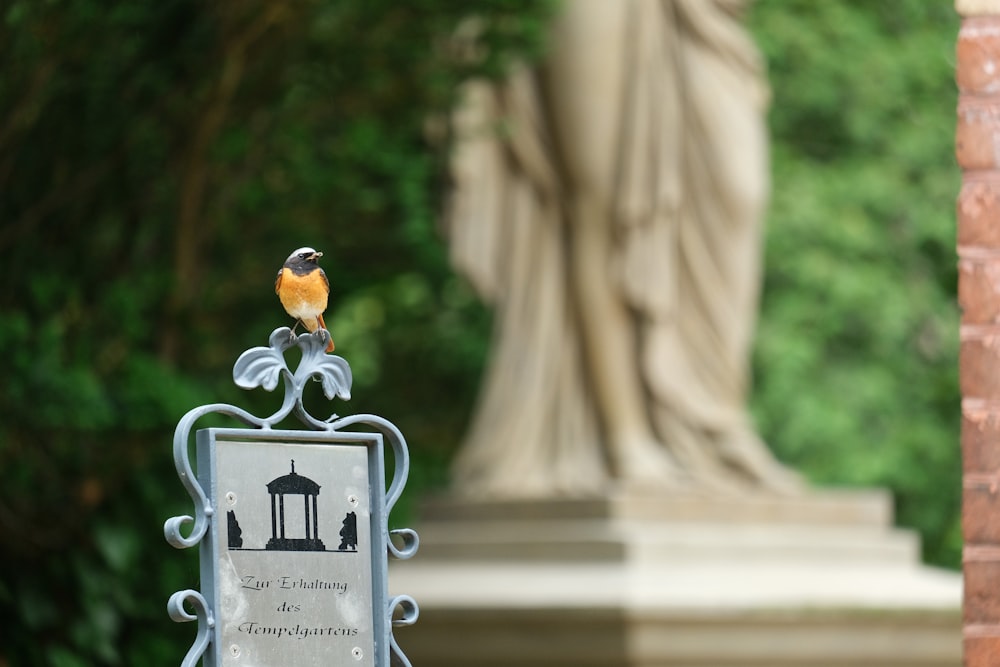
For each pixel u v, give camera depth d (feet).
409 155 51.52
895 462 83.41
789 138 85.71
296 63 42.39
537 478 53.42
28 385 35.65
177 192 42.14
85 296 40.45
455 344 61.36
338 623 20.68
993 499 23.43
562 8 52.85
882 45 86.33
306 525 20.68
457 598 49.60
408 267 54.54
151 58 39.45
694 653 48.26
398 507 51.29
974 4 23.85
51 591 38.42
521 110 53.93
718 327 53.67
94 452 37.70
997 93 23.71
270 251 47.85
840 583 50.31
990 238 23.61
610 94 53.06
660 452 53.26
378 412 61.05
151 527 38.75
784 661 48.78
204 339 44.98
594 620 48.32
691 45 53.67
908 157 86.28
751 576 49.93
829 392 83.97
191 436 38.29
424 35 42.93
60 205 39.70
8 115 37.06
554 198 54.29
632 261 53.06
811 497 53.06
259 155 44.96
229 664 20.02
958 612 49.73
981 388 23.53
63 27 36.11
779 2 85.05
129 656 39.37
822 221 83.56
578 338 54.08
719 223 53.67
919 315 86.12
